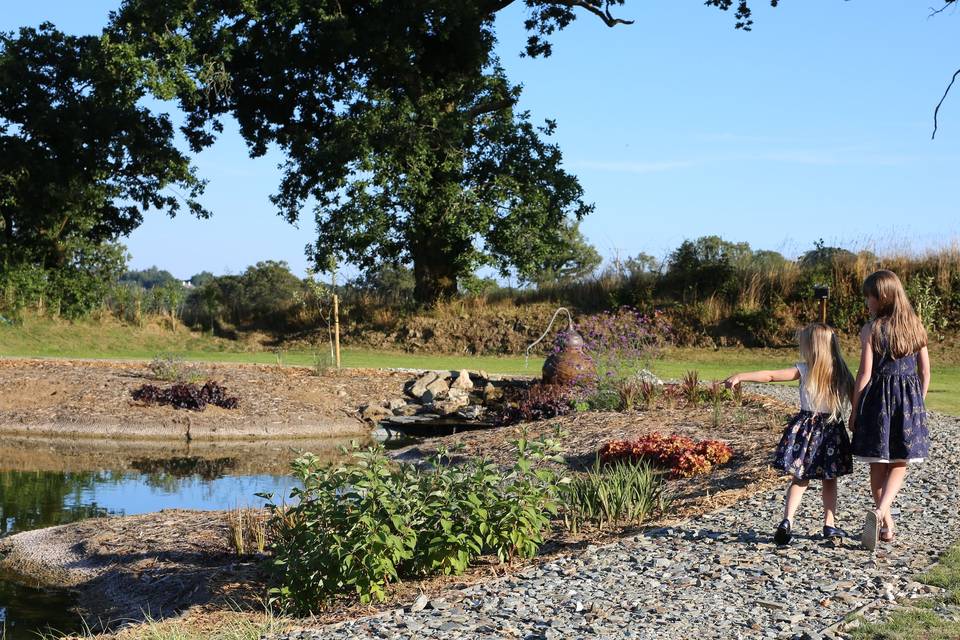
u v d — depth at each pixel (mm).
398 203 31234
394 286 54750
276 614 6586
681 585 5480
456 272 32938
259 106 32156
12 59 30625
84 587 8039
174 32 28188
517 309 32094
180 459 15094
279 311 35312
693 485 9555
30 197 31891
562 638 4629
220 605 7016
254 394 19891
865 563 5816
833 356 6312
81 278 32719
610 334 17969
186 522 9773
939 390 18141
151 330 32781
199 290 35688
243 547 8609
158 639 5926
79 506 11352
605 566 5996
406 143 29531
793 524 6883
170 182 33094
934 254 28234
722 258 31578
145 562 8383
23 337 29516
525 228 31594
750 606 5051
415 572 6922
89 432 17469
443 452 7512
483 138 32000
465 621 5043
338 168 29125
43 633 6879
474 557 7195
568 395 16984
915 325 6168
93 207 33062
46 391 19281
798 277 29297
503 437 14016
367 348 31203
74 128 30875
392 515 6508
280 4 28328
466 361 27703
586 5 31078
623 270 32812
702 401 15344
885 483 6309
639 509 7965
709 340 28094
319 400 20141
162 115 32625
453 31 31125
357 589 6336
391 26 28984
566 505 7984
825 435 6289
